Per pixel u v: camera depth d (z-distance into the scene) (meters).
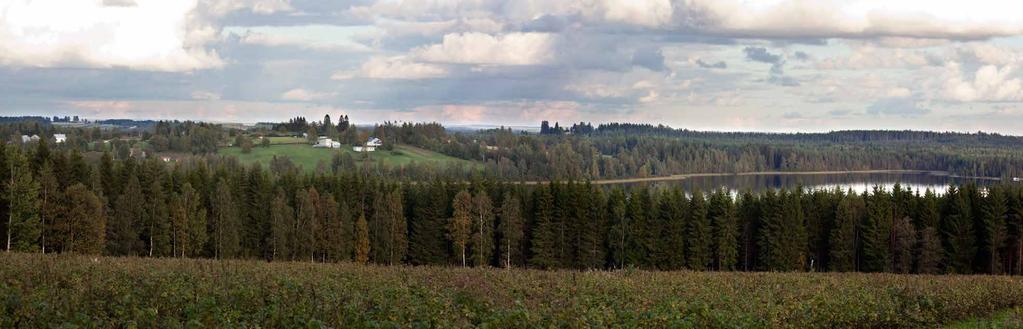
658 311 23.30
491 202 79.12
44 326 16.80
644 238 78.00
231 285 24.41
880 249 76.25
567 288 30.47
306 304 20.16
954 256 74.12
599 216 78.94
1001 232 73.06
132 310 18.55
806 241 78.25
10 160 63.94
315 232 76.50
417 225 80.25
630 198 81.00
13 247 61.12
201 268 32.16
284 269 35.06
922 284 36.00
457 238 77.00
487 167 179.12
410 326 18.09
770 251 77.81
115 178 79.12
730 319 23.69
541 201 78.69
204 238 72.38
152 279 25.42
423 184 89.19
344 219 77.00
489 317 19.50
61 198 64.38
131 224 70.12
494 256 81.75
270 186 81.56
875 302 29.09
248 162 183.75
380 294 23.91
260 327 18.25
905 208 79.69
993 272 73.38
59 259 33.44
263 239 79.06
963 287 35.44
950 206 77.75
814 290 32.81
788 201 78.44
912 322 28.95
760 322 23.94
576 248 78.81
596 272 39.91
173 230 71.44
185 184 73.19
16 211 61.25
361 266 40.25
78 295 19.84
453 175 170.12
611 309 23.28
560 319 20.39
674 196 80.69
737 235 78.62
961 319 31.06
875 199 77.62
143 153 177.38
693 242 77.44
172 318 17.62
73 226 63.91
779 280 38.53
